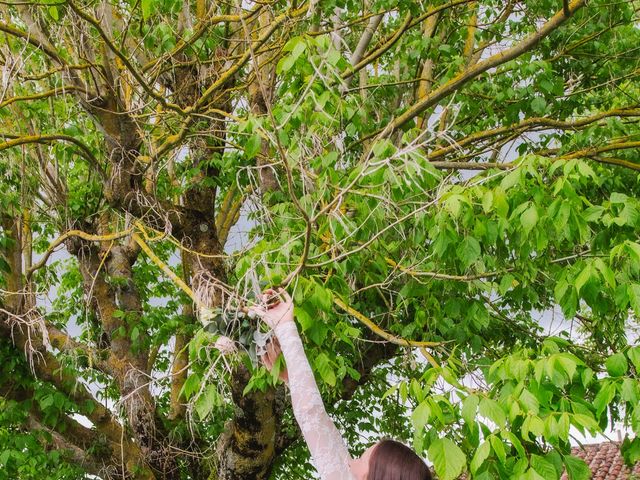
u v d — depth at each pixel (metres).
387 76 6.51
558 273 3.30
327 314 3.24
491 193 3.16
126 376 7.09
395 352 6.86
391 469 1.89
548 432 2.46
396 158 3.04
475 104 5.99
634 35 6.61
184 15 5.30
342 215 3.37
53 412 6.71
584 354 5.21
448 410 2.82
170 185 7.62
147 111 5.96
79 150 6.64
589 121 5.51
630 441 2.82
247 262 3.62
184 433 7.79
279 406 6.60
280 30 5.66
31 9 4.75
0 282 6.54
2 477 7.04
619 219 3.10
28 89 5.98
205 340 3.38
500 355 5.62
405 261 4.66
